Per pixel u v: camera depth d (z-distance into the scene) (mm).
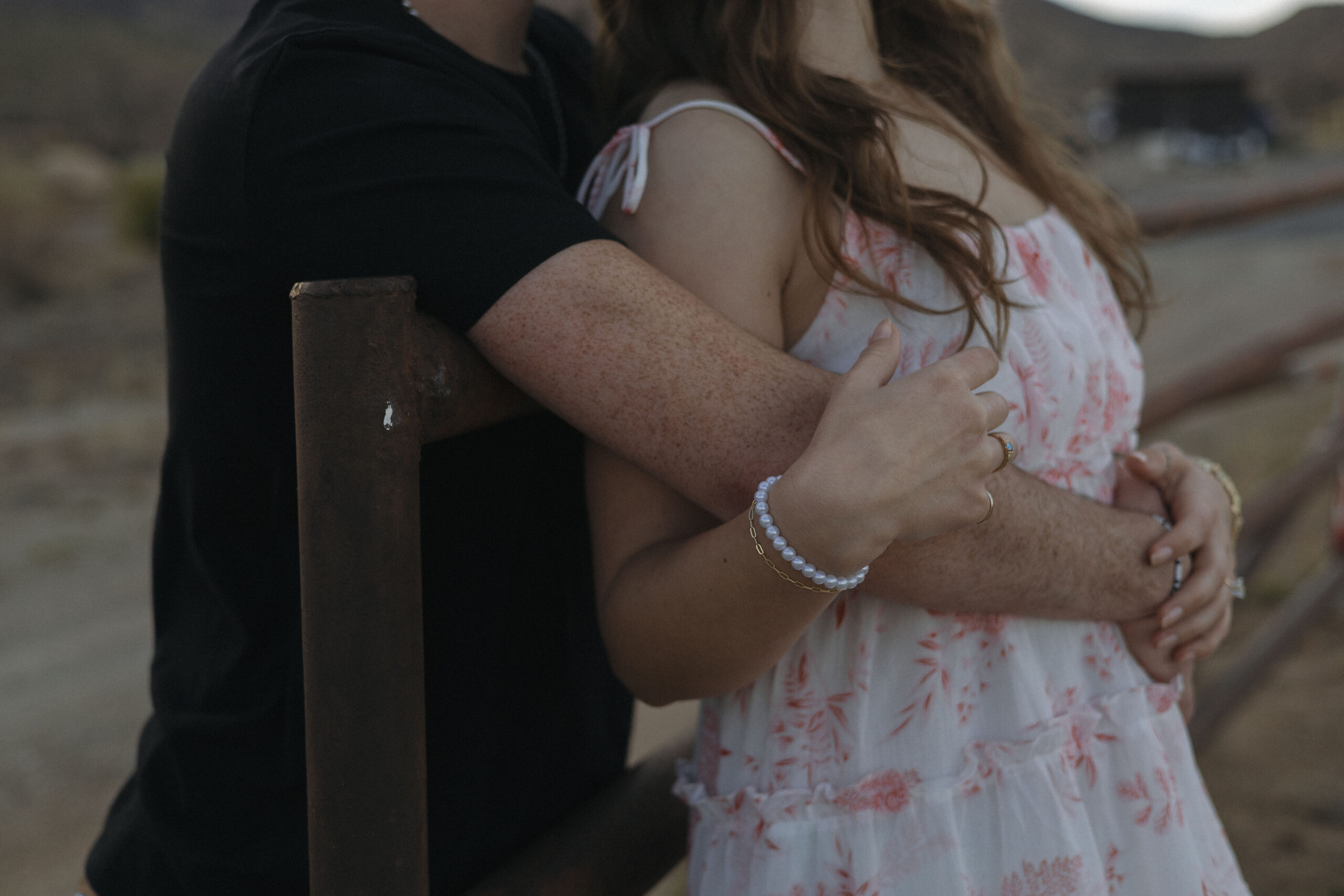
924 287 950
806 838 934
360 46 813
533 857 962
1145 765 1016
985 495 775
